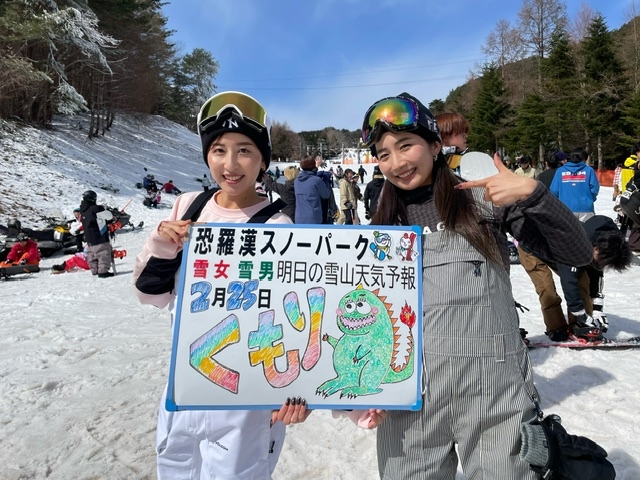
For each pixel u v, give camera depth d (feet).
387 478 5.53
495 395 5.11
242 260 5.19
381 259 5.24
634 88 110.52
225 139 5.49
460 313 5.19
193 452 5.67
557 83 116.88
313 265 5.21
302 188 20.20
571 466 5.05
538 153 125.80
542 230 5.11
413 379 5.09
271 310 5.10
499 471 5.08
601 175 87.10
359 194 44.11
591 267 12.28
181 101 194.90
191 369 4.97
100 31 92.63
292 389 5.03
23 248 33.30
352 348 5.10
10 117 83.87
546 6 141.18
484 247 5.20
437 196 5.46
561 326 13.74
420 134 5.42
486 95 145.89
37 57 85.30
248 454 5.30
